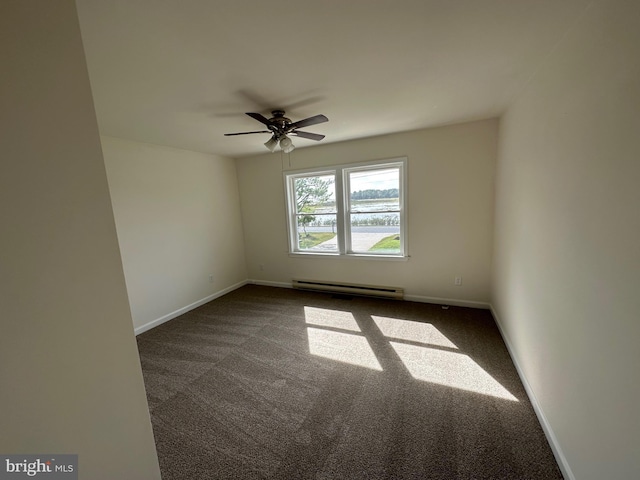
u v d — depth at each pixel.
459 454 1.61
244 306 4.21
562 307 1.52
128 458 0.96
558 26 1.42
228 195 4.90
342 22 1.34
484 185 3.41
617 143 1.05
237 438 1.80
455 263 3.73
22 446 0.71
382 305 3.96
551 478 1.46
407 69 1.86
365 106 2.55
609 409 1.10
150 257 3.62
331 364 2.59
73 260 0.79
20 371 0.69
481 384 2.21
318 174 4.49
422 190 3.73
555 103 1.63
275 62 1.70
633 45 0.96
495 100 2.53
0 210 0.65
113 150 3.21
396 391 2.17
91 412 0.85
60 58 0.76
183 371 2.58
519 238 2.33
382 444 1.70
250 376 2.46
